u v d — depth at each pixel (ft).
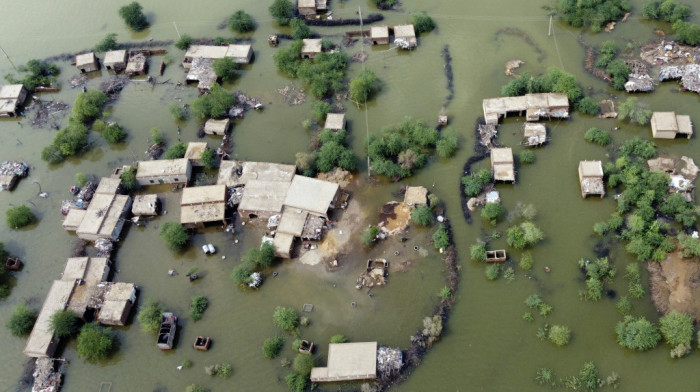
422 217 237.45
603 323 208.74
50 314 223.10
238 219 254.68
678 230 226.58
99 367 215.92
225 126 290.56
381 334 213.66
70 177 283.79
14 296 240.53
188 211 250.37
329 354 203.00
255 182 256.52
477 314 215.31
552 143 266.77
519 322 211.82
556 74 280.10
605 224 231.71
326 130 278.87
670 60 291.38
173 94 318.04
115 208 256.73
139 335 222.48
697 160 250.16
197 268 240.32
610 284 217.77
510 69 303.68
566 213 240.94
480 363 203.10
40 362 215.51
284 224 241.14
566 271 223.30
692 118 265.95
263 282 232.94
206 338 216.74
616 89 282.97
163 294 233.76
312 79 306.35
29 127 311.27
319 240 241.76
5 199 276.82
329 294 226.38
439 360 204.95
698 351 197.06
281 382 204.54
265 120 297.74
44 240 257.96
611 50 297.74
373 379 200.85
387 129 277.03
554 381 196.44
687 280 213.46
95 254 249.14
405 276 228.43
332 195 246.27
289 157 278.46
